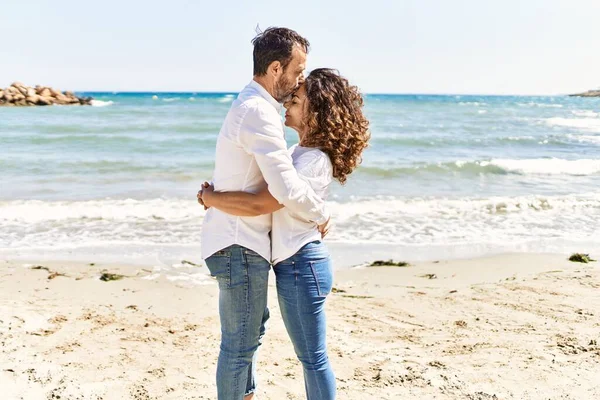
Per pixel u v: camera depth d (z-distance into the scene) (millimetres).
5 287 5336
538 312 4695
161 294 5258
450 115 39688
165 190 10750
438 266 6336
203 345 4043
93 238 7328
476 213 9109
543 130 26516
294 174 2203
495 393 3266
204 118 29672
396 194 10633
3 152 15281
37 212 8625
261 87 2330
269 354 3867
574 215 9031
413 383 3404
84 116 30547
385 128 26391
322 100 2332
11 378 3418
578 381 3396
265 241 2375
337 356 3820
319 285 2381
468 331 4293
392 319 4598
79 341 4043
